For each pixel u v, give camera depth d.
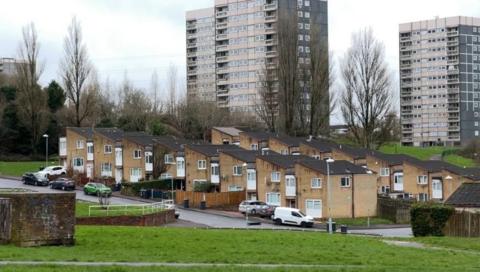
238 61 188.75
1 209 32.31
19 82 124.94
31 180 97.31
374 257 31.94
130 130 135.12
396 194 106.00
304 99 128.62
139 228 45.31
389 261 30.75
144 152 106.44
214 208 89.25
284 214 75.25
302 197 88.69
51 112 130.00
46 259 27.14
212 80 198.75
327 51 129.88
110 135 111.19
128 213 62.81
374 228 76.06
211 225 68.81
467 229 49.84
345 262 29.92
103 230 42.00
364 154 114.50
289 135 126.62
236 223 73.19
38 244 32.34
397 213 84.06
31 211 32.22
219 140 126.50
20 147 123.19
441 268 28.58
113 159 109.44
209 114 142.75
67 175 105.81
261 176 93.44
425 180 108.69
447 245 41.84
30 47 123.00
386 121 132.12
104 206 66.25
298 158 95.69
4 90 126.81
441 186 107.12
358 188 88.50
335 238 42.72
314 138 127.31
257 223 73.44
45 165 114.62
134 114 137.75
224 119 143.62
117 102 159.38
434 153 156.75
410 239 45.72
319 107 128.50
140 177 106.88
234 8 189.75
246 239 38.91
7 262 25.95
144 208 66.69
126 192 95.31
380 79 130.62
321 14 182.88
